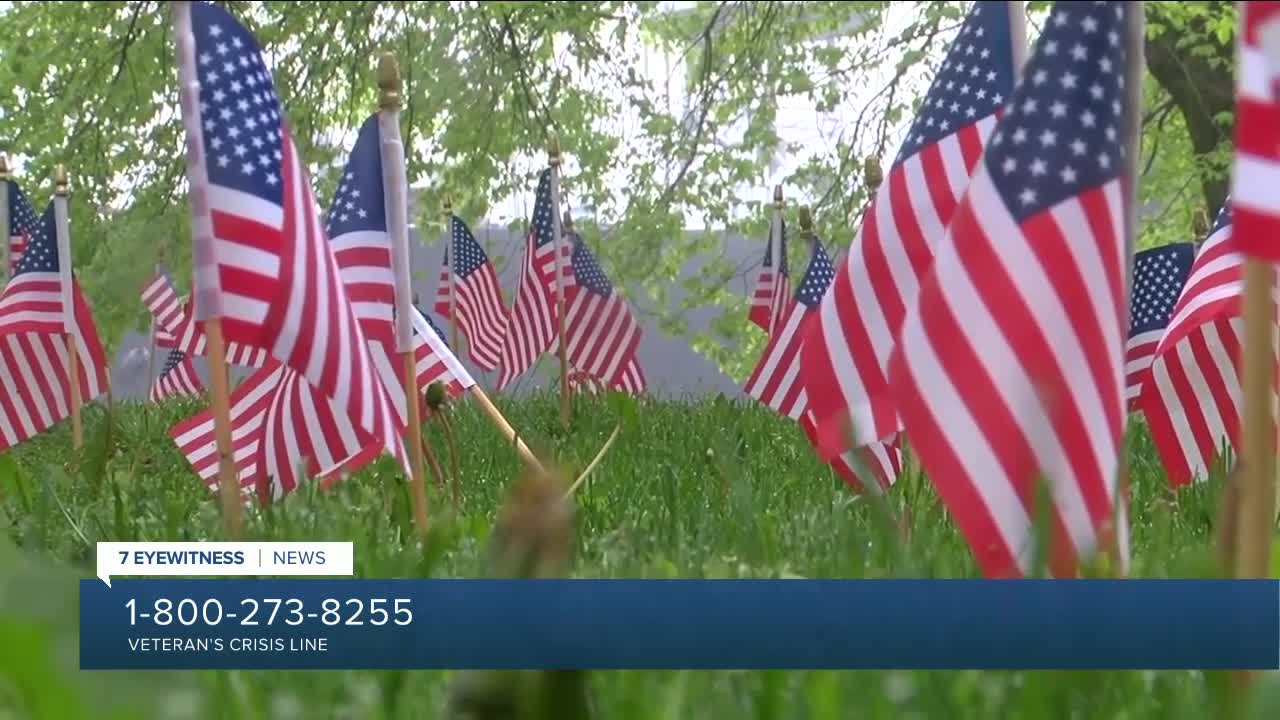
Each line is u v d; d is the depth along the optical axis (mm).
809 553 3906
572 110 18906
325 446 5922
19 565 2287
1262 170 2570
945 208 4930
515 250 19438
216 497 6078
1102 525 2971
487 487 6250
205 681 2250
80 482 6941
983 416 3053
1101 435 3033
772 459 7445
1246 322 2525
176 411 12359
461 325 14094
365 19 17734
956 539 4281
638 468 6723
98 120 16812
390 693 2209
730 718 2068
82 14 16781
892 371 3184
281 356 4379
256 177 4422
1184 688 2246
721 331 20281
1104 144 3156
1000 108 4906
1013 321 3080
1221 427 6480
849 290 5008
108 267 16531
